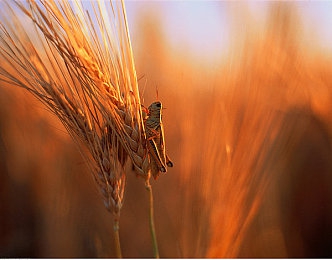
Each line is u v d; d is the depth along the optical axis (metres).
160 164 0.43
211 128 0.49
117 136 0.42
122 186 0.42
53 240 0.57
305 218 0.57
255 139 0.49
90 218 0.58
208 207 0.48
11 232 0.58
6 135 0.64
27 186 0.60
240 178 0.48
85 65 0.42
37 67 0.43
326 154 0.59
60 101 0.42
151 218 0.42
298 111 0.54
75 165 0.61
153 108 0.44
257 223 0.53
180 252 0.49
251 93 0.50
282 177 0.57
